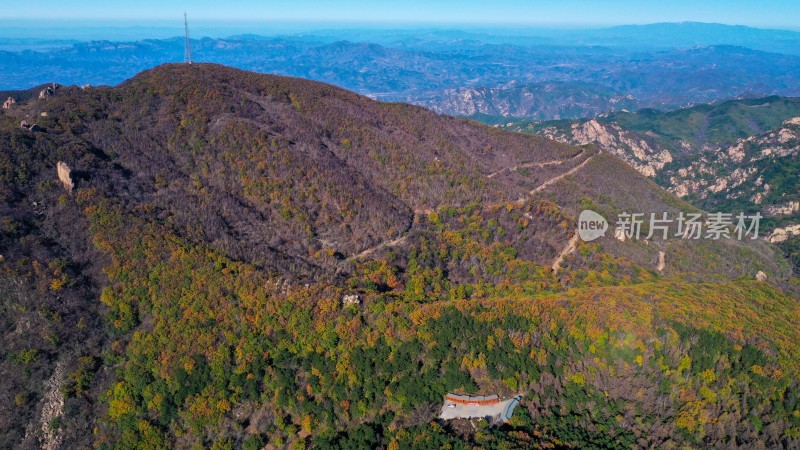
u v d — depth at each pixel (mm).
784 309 99812
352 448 78812
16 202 99062
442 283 108875
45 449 79125
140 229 99562
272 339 88312
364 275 105938
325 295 92812
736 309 95312
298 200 122500
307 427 81500
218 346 86312
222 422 82000
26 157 106250
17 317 85312
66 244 96562
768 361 85125
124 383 83188
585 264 117688
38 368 83250
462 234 124625
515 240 124500
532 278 112375
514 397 86438
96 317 89500
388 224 122500
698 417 82125
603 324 89938
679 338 87062
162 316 89125
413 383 85438
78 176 106875
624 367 86750
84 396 83000
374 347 87812
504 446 76250
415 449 77562
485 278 114188
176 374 83062
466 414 83750
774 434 80062
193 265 94938
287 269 102000
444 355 88625
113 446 79375
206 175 124750
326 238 117250
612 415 84125
